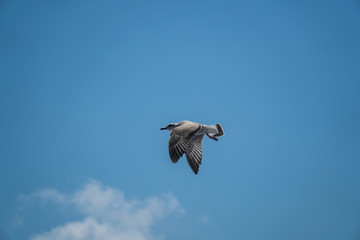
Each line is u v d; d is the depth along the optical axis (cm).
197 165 1828
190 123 1852
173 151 1728
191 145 1862
